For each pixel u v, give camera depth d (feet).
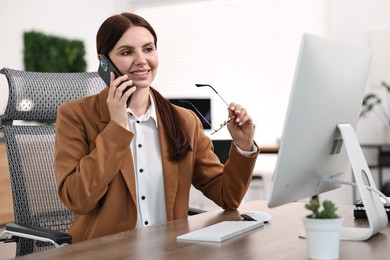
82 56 20.07
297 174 4.15
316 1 18.71
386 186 16.72
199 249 3.99
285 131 3.88
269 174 19.75
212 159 6.19
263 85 19.72
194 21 20.79
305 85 3.87
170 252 3.91
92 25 20.70
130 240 4.37
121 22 5.54
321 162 4.43
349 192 17.69
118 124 5.16
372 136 17.98
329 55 4.11
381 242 4.17
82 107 5.64
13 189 6.13
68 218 6.42
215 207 17.16
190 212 6.70
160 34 21.40
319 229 3.59
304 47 3.82
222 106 20.38
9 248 12.09
